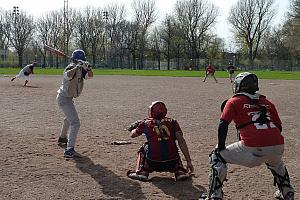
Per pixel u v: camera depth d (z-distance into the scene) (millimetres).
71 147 7902
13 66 94688
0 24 99125
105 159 7867
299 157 8359
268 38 100500
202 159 8047
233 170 7320
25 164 7359
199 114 14477
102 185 6309
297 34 71125
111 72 62281
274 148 5070
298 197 5949
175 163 6703
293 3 71500
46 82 32000
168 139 6648
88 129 10961
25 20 99812
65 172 6934
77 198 5695
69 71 7793
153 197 5820
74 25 101688
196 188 6270
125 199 5707
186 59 97125
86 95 21234
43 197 5695
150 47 100125
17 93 21469
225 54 101750
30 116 13109
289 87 30625
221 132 5129
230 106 5152
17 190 5957
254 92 5352
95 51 101250
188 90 26203
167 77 47281
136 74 55312
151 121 6715
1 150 8344
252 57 98250
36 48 101312
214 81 39031
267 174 7109
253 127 5066
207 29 98938
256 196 5984
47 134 10117
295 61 93875
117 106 16375
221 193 5277
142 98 20016
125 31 100562
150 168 6695
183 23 97750
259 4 95375
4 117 12805
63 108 7988
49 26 102125
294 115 14734
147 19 99625
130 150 8625
